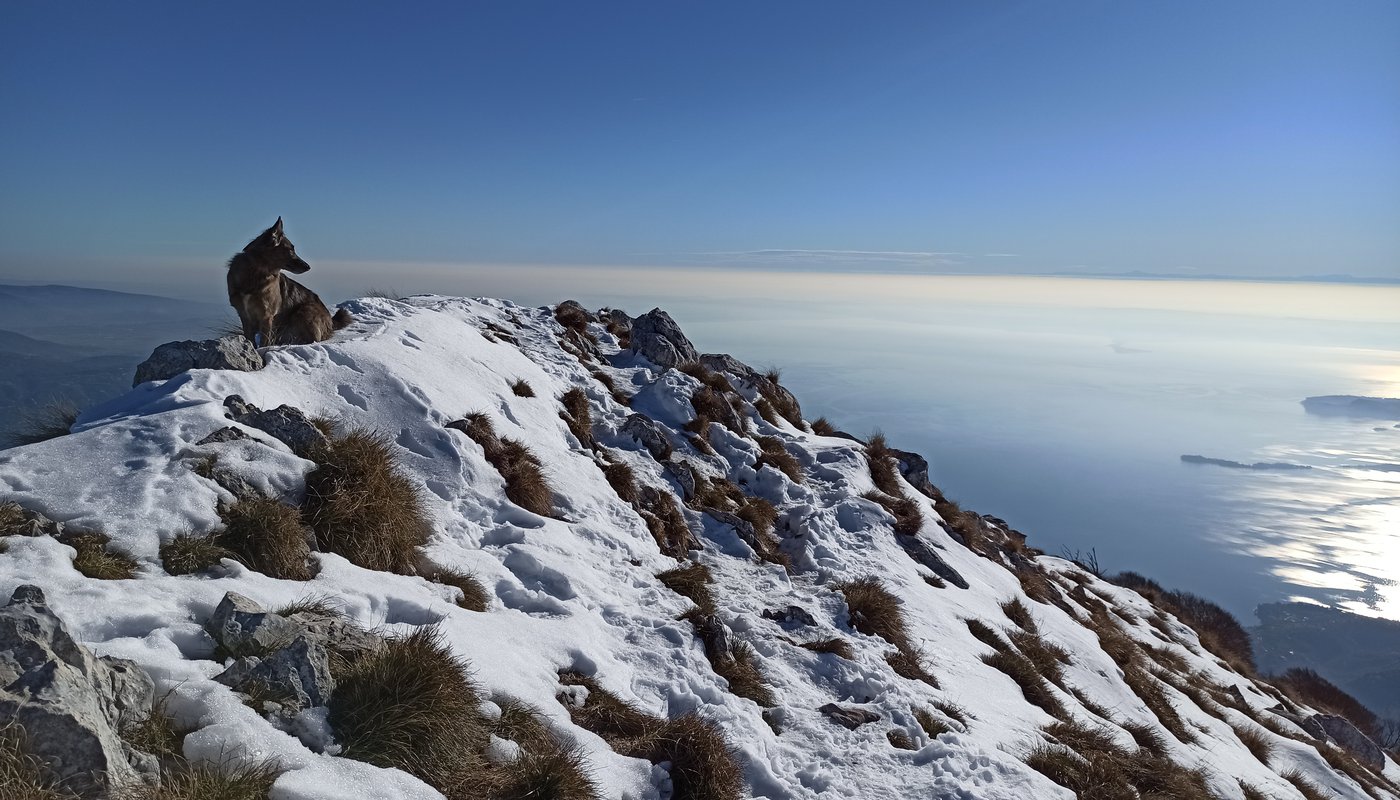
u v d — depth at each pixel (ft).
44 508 19.86
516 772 17.75
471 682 19.85
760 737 25.18
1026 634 48.19
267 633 17.10
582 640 26.43
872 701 30.14
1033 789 25.89
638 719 22.93
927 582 48.75
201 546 20.40
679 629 29.84
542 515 36.63
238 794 13.15
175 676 15.20
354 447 27.25
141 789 12.48
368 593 22.44
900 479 65.00
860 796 23.79
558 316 76.18
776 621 35.01
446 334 51.31
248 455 24.97
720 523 45.88
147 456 23.09
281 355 35.55
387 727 16.38
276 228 37.11
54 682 12.39
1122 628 76.54
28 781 11.41
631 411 58.49
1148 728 41.70
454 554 28.68
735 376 73.10
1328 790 53.83
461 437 36.52
